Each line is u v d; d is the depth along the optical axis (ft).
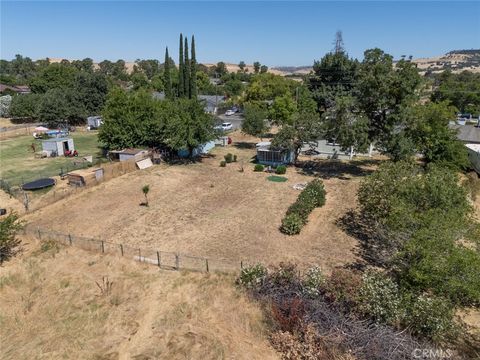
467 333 40.70
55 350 41.45
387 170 67.26
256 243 65.87
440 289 40.09
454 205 54.95
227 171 117.80
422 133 105.70
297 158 132.36
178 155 135.74
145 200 89.86
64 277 55.21
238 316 44.42
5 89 322.34
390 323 39.68
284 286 47.14
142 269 56.13
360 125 103.71
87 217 79.30
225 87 359.87
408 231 49.55
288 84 252.42
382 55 104.58
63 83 299.58
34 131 190.80
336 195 92.63
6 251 63.26
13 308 49.37
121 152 122.31
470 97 246.88
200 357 38.70
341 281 44.27
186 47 221.66
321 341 37.86
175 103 133.59
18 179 105.81
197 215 80.28
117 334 43.14
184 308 46.47
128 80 501.56
